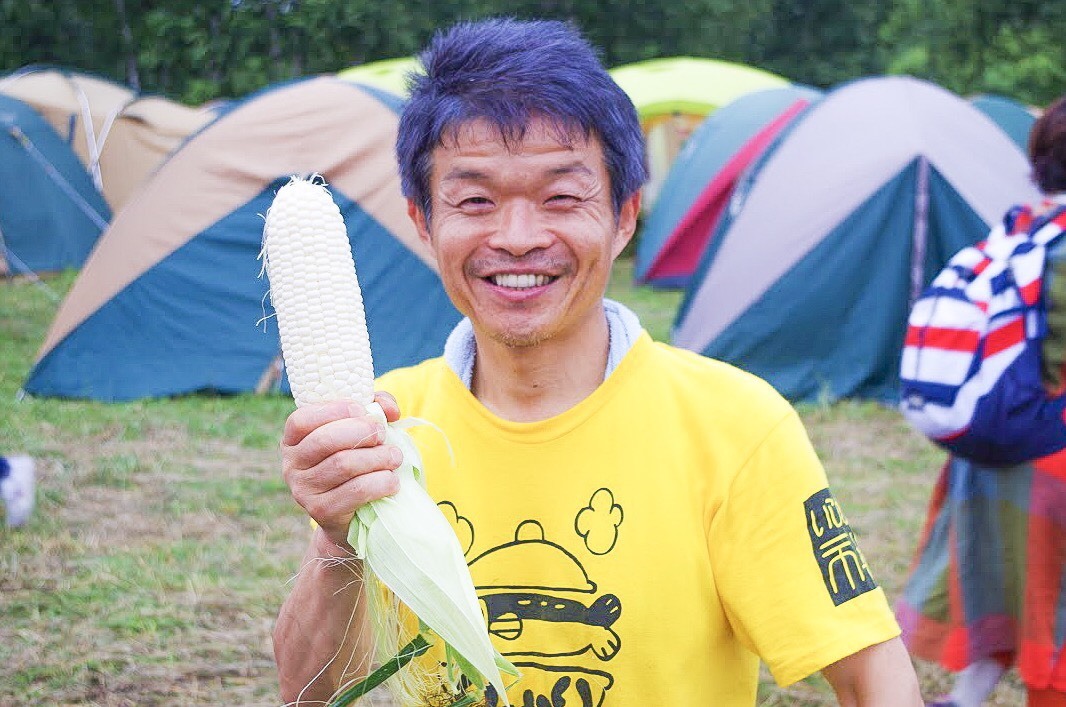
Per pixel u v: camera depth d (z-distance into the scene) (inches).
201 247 345.1
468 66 60.9
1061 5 969.5
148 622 182.2
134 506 242.8
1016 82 960.9
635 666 62.6
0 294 531.8
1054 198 115.6
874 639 61.2
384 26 949.8
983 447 114.5
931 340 114.7
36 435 294.8
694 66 677.9
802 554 62.1
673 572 62.8
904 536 226.1
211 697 160.1
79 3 1041.5
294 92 351.6
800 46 1127.6
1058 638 114.8
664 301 528.4
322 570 62.7
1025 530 115.9
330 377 57.6
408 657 58.5
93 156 646.5
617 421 64.7
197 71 1045.8
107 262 346.9
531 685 63.9
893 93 360.2
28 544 215.2
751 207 354.6
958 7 985.5
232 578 202.1
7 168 571.2
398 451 56.6
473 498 65.7
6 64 1041.5
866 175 342.3
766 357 345.1
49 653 171.6
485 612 64.7
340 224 60.1
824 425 316.2
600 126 60.7
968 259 116.6
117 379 338.6
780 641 61.4
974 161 345.4
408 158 64.0
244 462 279.7
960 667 124.1
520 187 60.2
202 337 344.8
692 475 63.8
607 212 62.4
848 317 342.6
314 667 64.6
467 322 70.8
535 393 66.2
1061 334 110.4
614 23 986.1
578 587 63.6
